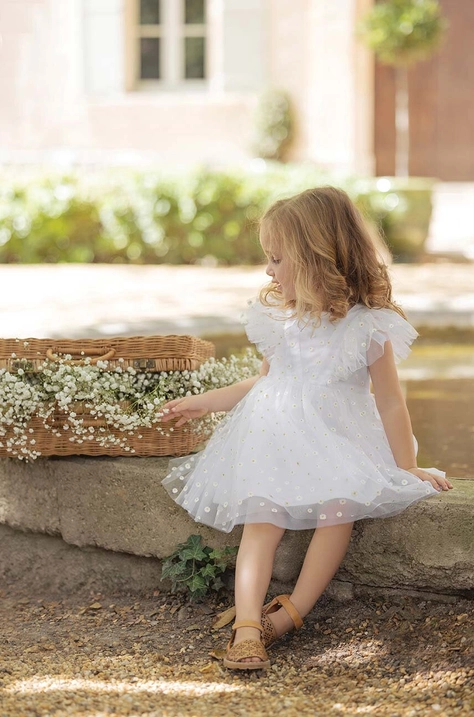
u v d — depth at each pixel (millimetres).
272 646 2312
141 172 9211
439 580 2332
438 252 9672
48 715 1969
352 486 2236
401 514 2336
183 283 7770
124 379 2623
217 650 2285
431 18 11039
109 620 2549
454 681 2080
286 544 2463
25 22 13109
